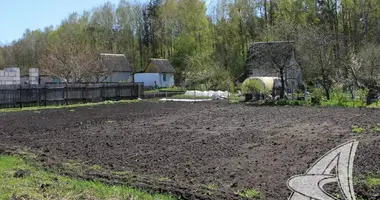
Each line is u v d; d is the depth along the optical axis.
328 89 21.70
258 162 6.60
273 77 25.30
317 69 23.12
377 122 11.52
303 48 23.02
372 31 37.88
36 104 22.52
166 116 15.46
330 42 23.73
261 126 11.52
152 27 60.22
